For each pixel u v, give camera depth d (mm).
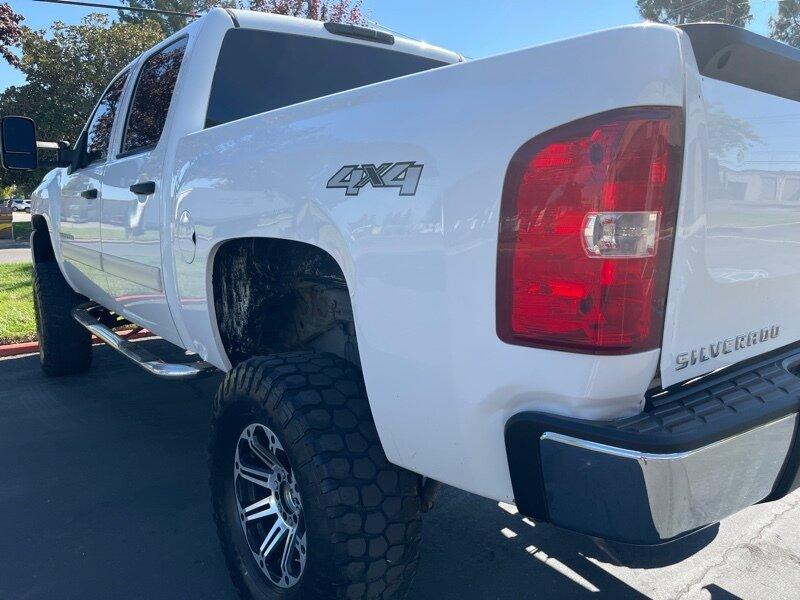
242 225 2486
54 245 5195
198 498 3549
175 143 3104
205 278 2791
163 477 3797
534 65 1618
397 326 1856
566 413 1591
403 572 2070
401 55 4078
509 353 1634
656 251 1557
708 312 1761
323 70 3701
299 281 2699
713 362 1826
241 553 2496
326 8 18562
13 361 6320
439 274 1730
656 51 1508
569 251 1542
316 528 1991
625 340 1553
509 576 2828
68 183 4711
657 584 2760
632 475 1497
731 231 1791
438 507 3434
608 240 1522
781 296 2082
